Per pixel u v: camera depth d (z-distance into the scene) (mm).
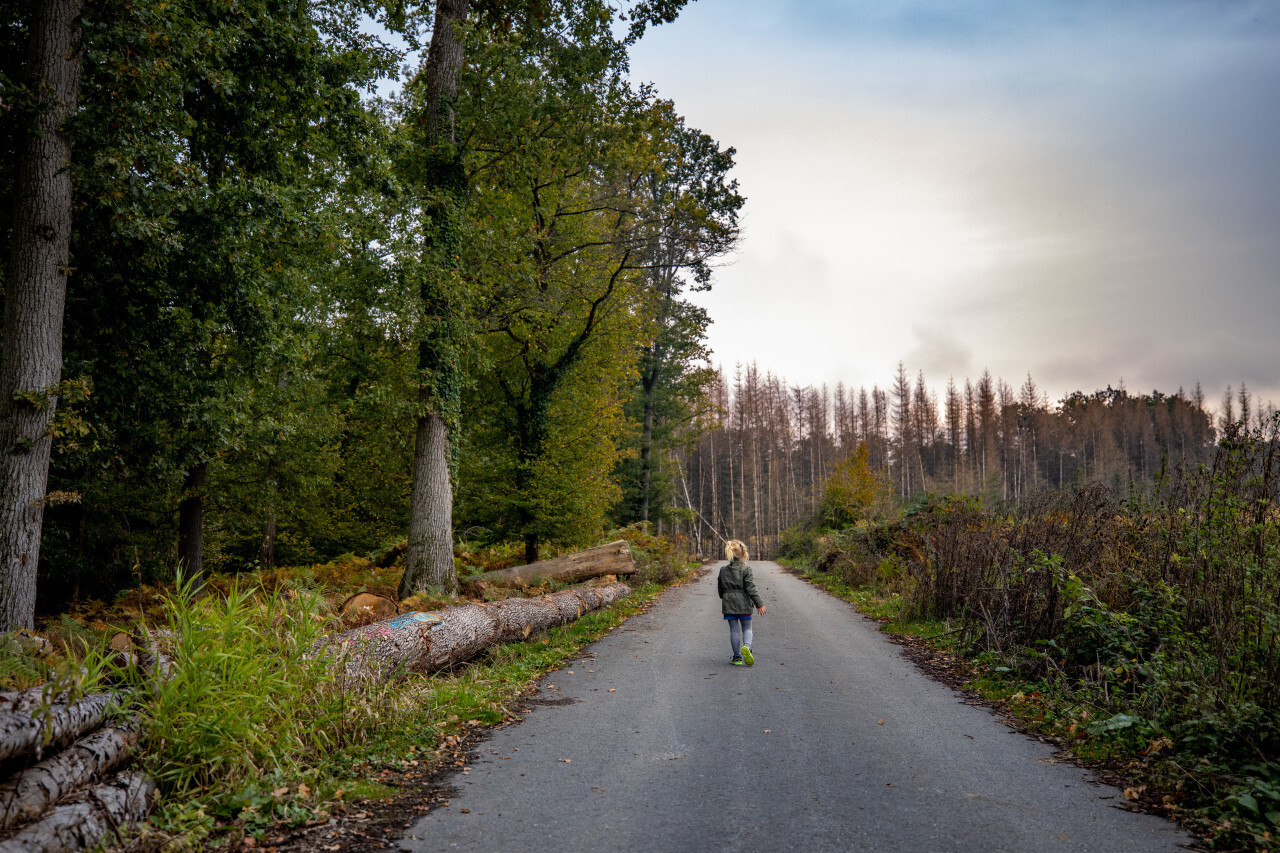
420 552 12445
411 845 3455
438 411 12750
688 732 5586
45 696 3389
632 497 38406
